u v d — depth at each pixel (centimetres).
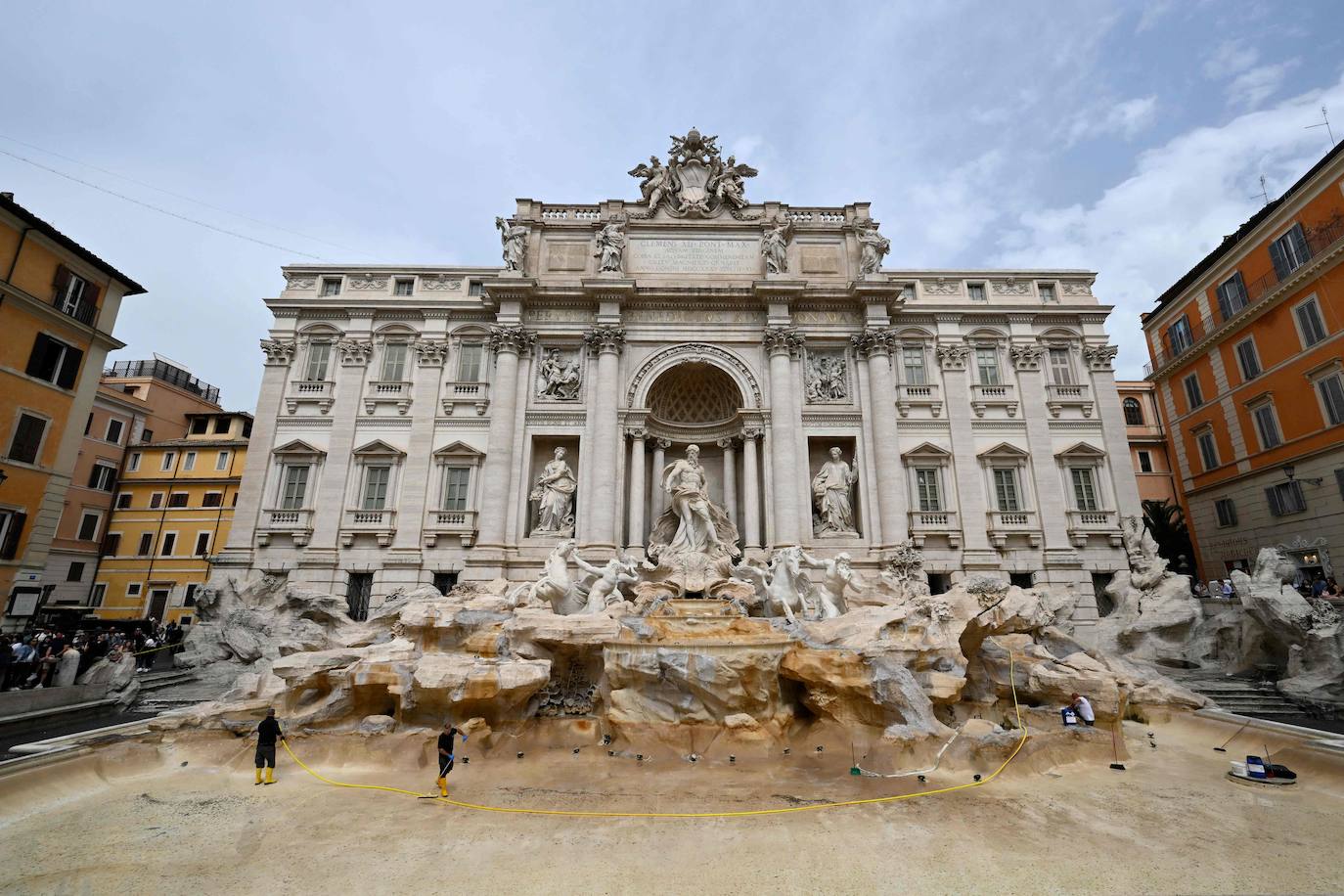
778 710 1831
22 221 2841
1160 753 1716
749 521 3158
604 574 2492
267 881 984
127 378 5150
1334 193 2962
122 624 3275
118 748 1559
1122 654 2784
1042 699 2070
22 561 2895
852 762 1614
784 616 2358
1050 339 3566
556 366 3400
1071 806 1298
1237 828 1184
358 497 3244
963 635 2153
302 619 2766
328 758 1593
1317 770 1502
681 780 1481
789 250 3612
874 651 1802
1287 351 3259
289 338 3478
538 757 1675
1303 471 3189
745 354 3406
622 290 3341
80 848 1097
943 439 3378
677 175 3719
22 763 1362
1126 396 5038
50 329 3017
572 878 993
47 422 3011
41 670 2012
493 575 3016
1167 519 3953
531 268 3550
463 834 1162
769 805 1298
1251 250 3462
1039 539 3209
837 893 945
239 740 1675
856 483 3319
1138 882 972
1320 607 2275
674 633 1995
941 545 3212
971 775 1504
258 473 3253
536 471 3378
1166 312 4184
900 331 3516
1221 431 3759
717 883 977
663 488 3303
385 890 956
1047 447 3356
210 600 2916
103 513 4656
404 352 3519
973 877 988
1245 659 2500
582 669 2052
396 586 3086
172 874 1006
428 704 1728
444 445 3288
